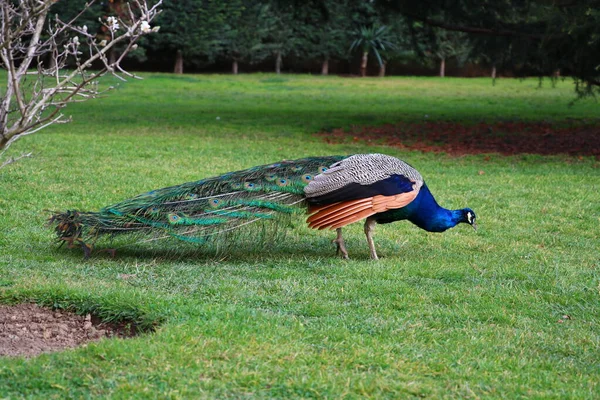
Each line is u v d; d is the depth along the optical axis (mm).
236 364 4535
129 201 6848
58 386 4160
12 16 4680
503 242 8062
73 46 4828
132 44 4488
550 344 5211
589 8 12695
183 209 6688
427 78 41781
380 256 7500
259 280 6480
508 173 11945
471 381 4500
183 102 24094
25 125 4613
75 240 6664
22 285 5840
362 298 6066
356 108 23109
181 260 7047
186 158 12320
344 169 6875
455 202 9734
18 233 7656
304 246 7777
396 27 34844
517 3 16047
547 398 4297
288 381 4344
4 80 26797
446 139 16031
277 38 40812
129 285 6117
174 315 5328
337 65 44812
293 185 6871
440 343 5145
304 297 6031
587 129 17906
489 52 17156
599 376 4695
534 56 16250
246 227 6801
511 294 6285
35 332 5203
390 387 4328
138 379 4285
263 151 13398
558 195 10305
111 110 20594
